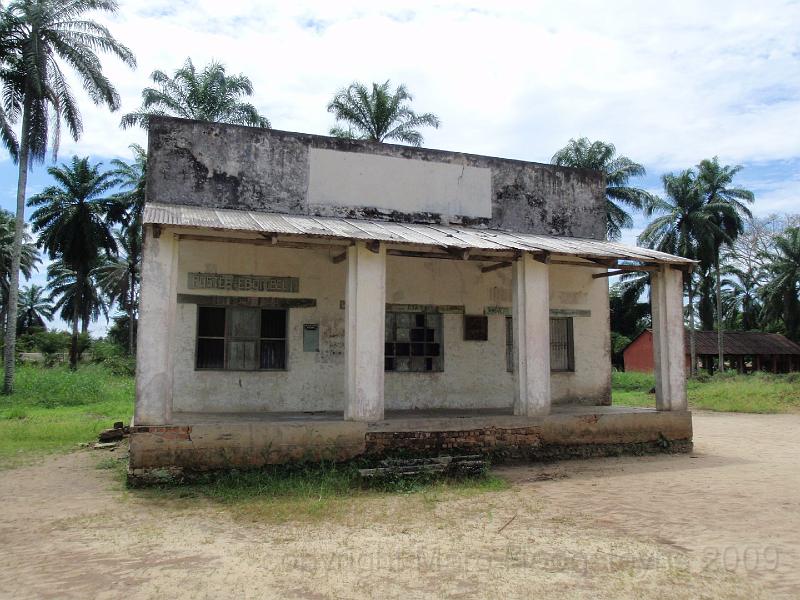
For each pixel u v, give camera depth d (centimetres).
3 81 2348
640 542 617
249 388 1157
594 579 509
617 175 3425
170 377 895
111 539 630
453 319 1312
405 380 1267
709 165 3912
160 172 1106
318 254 1217
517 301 1109
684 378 1227
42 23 2289
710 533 651
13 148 2384
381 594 477
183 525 686
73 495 838
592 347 1409
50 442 1312
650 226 3866
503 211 1341
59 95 2358
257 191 1157
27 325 6762
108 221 3684
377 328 1001
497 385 1330
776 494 843
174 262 909
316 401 1192
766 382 2923
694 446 1324
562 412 1174
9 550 597
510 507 770
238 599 468
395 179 1254
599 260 1209
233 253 1163
